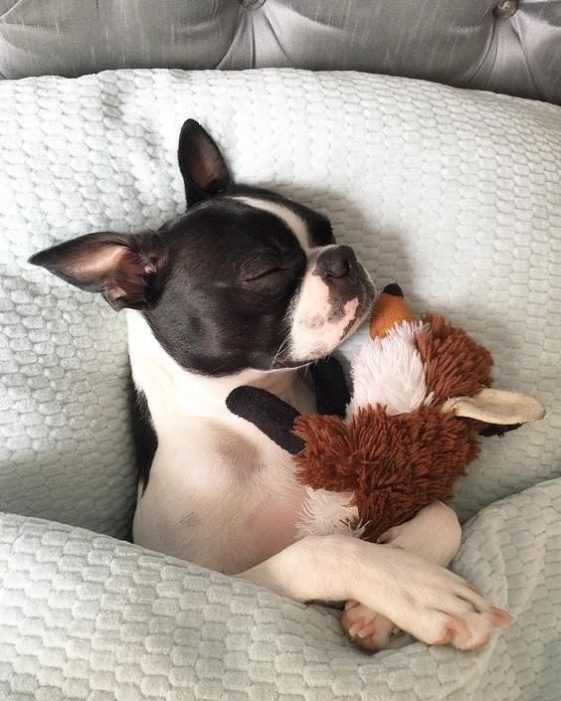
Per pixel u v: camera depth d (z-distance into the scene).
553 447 0.51
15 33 0.52
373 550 0.40
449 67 0.59
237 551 0.49
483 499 0.51
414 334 0.45
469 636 0.37
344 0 0.54
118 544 0.40
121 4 0.51
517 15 0.58
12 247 0.49
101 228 0.51
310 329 0.46
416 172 0.52
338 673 0.35
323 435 0.42
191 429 0.51
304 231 0.47
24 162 0.50
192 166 0.51
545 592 0.46
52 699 0.34
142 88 0.52
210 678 0.35
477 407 0.43
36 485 0.50
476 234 0.51
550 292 0.52
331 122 0.52
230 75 0.53
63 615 0.36
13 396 0.49
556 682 0.44
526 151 0.53
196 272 0.46
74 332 0.51
